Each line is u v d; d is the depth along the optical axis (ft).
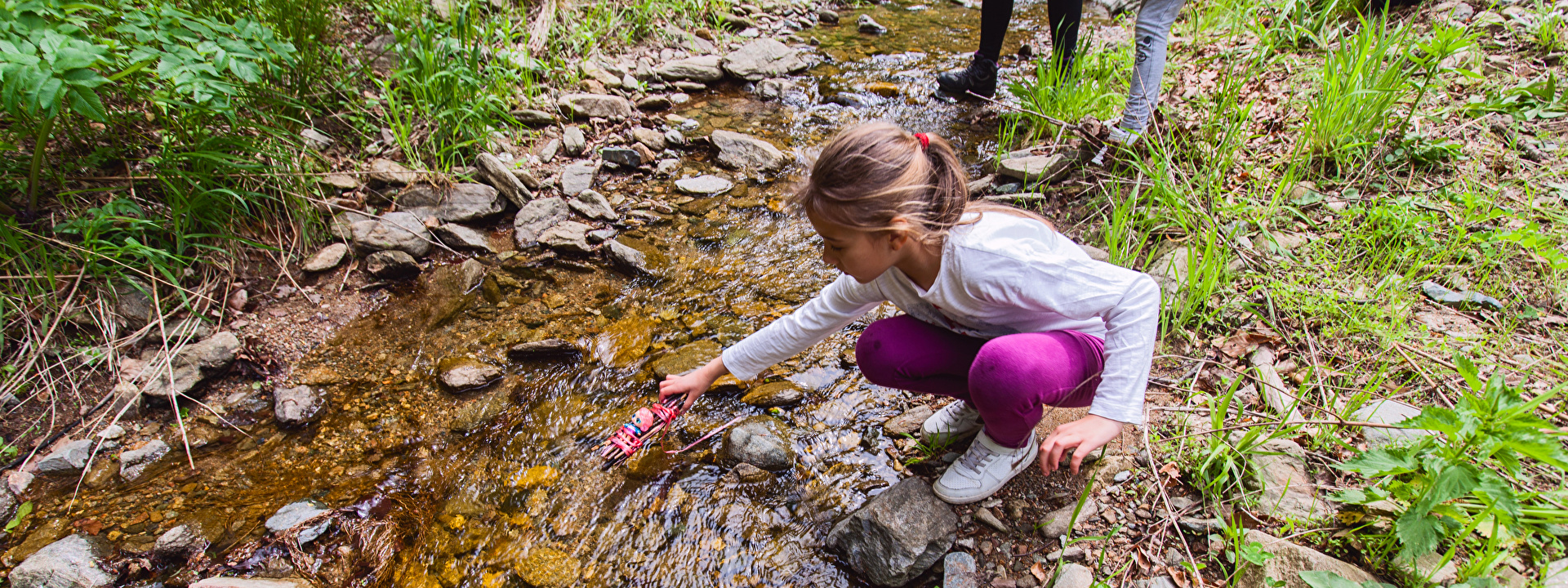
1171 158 10.44
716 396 7.67
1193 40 14.49
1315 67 12.16
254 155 9.18
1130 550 5.79
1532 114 9.92
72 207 8.38
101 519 6.37
